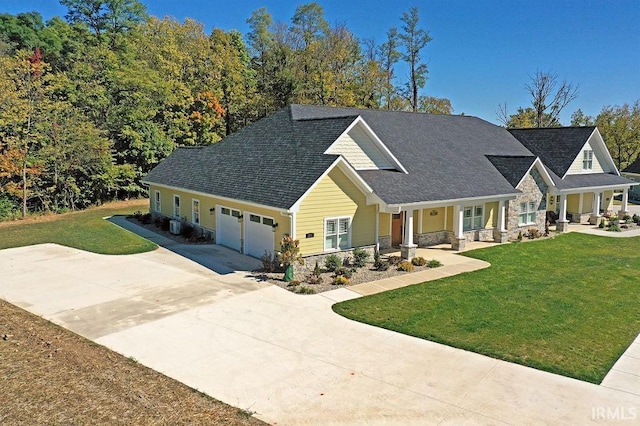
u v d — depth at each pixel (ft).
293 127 72.38
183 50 155.63
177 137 140.87
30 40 163.94
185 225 80.12
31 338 35.29
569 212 101.76
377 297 46.55
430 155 78.13
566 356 33.37
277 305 43.88
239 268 57.00
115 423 24.06
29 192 100.78
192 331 37.47
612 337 36.88
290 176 58.90
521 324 39.50
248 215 63.52
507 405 26.81
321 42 175.52
